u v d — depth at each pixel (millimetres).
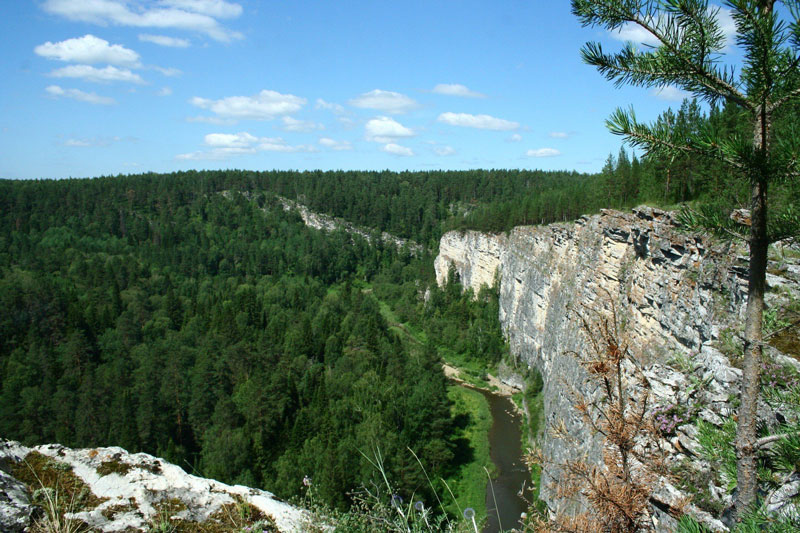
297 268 134875
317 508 6734
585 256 44469
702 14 5609
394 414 45219
